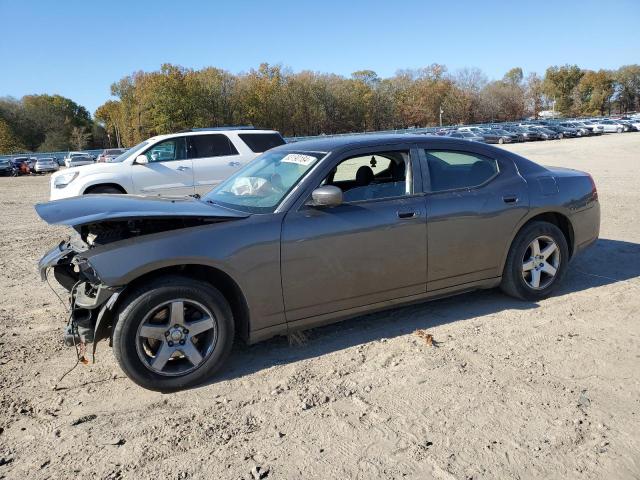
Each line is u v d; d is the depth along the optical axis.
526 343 3.85
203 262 3.35
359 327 4.30
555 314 4.38
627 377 3.30
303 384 3.40
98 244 3.47
